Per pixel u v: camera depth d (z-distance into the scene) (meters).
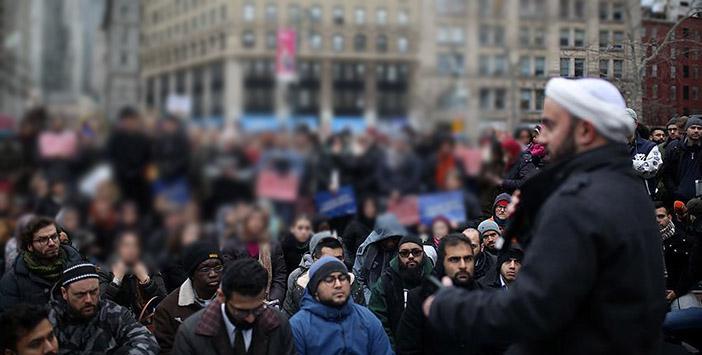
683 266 4.16
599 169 1.88
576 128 1.91
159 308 3.88
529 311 1.75
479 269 4.22
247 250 4.41
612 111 1.87
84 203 3.81
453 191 3.90
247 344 3.18
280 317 3.29
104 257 3.91
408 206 3.89
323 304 3.60
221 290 3.20
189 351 3.14
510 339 1.83
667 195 4.87
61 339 3.32
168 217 3.61
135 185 3.61
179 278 4.48
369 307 4.18
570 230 1.78
